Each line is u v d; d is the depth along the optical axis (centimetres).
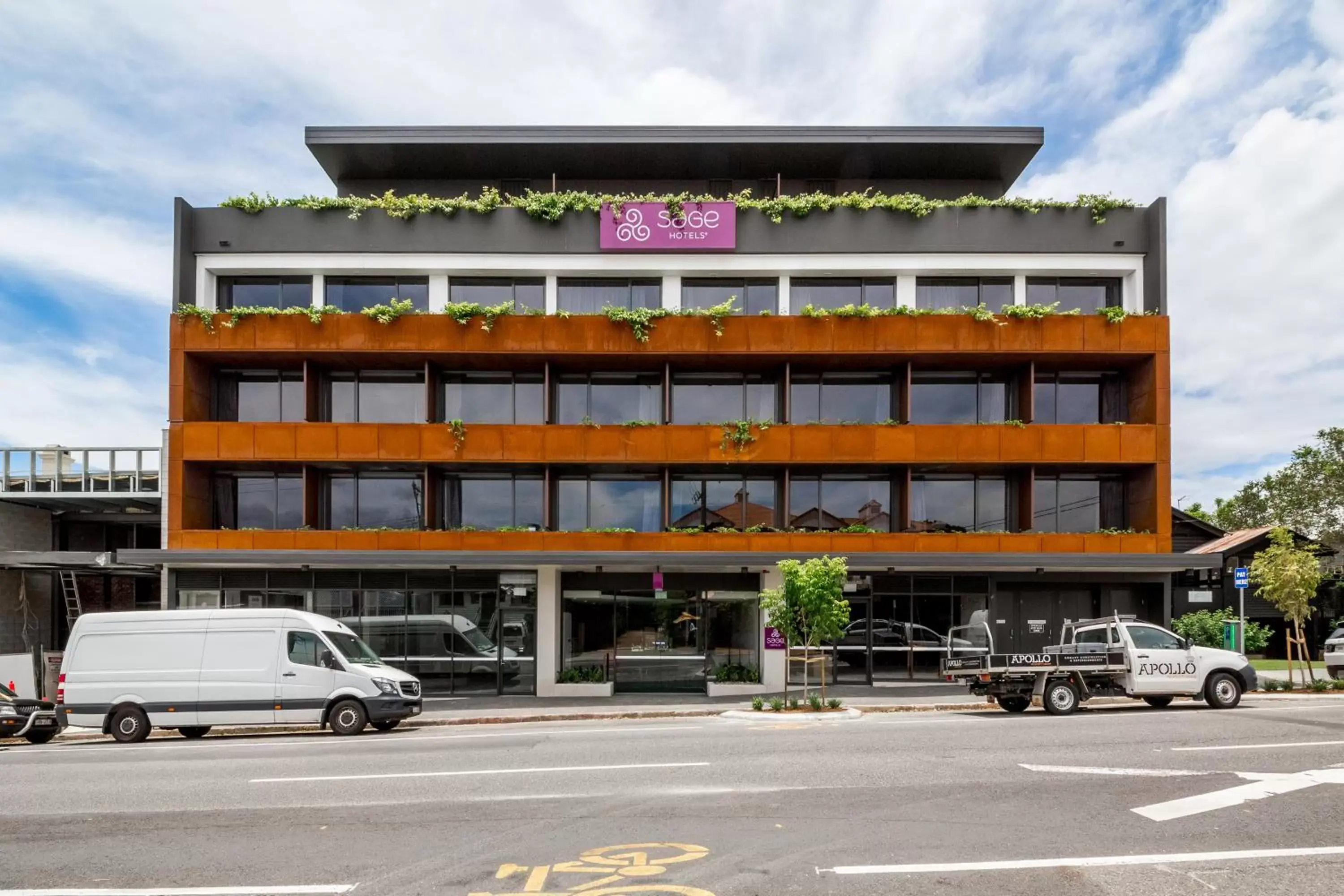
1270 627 3017
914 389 2316
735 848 684
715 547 2162
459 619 2188
